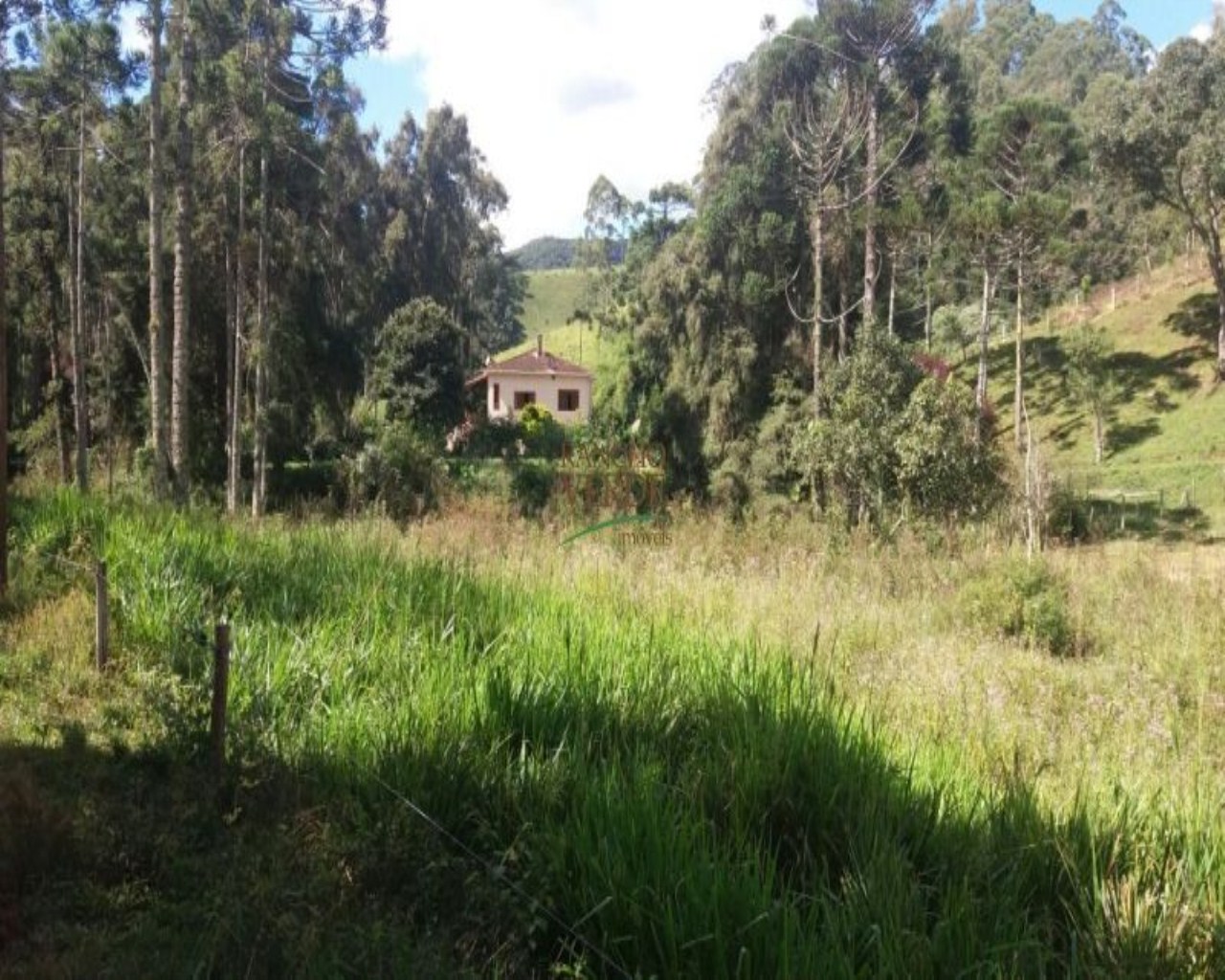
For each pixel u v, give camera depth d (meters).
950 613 9.59
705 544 12.05
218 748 3.99
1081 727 5.41
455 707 4.27
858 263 36.09
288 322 35.16
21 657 5.61
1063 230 41.59
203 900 3.00
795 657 5.72
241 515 11.23
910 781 3.64
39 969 2.68
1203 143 40.72
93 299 37.06
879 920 2.72
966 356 54.66
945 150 42.00
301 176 34.62
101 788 3.94
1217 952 2.74
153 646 5.84
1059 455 42.81
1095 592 10.33
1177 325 50.22
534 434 41.38
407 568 7.14
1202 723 5.45
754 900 2.76
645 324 36.06
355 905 3.07
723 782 3.56
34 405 39.03
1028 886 3.15
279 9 25.97
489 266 67.31
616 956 2.80
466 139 59.81
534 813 3.46
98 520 8.61
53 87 28.00
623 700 4.43
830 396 23.86
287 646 5.25
